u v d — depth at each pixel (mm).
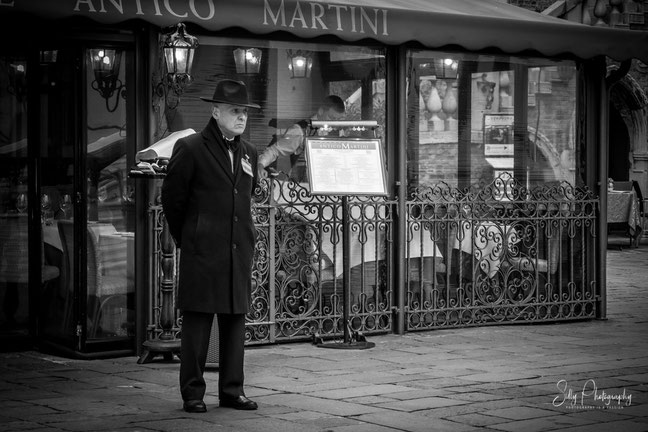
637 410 6699
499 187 11062
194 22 8672
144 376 8016
